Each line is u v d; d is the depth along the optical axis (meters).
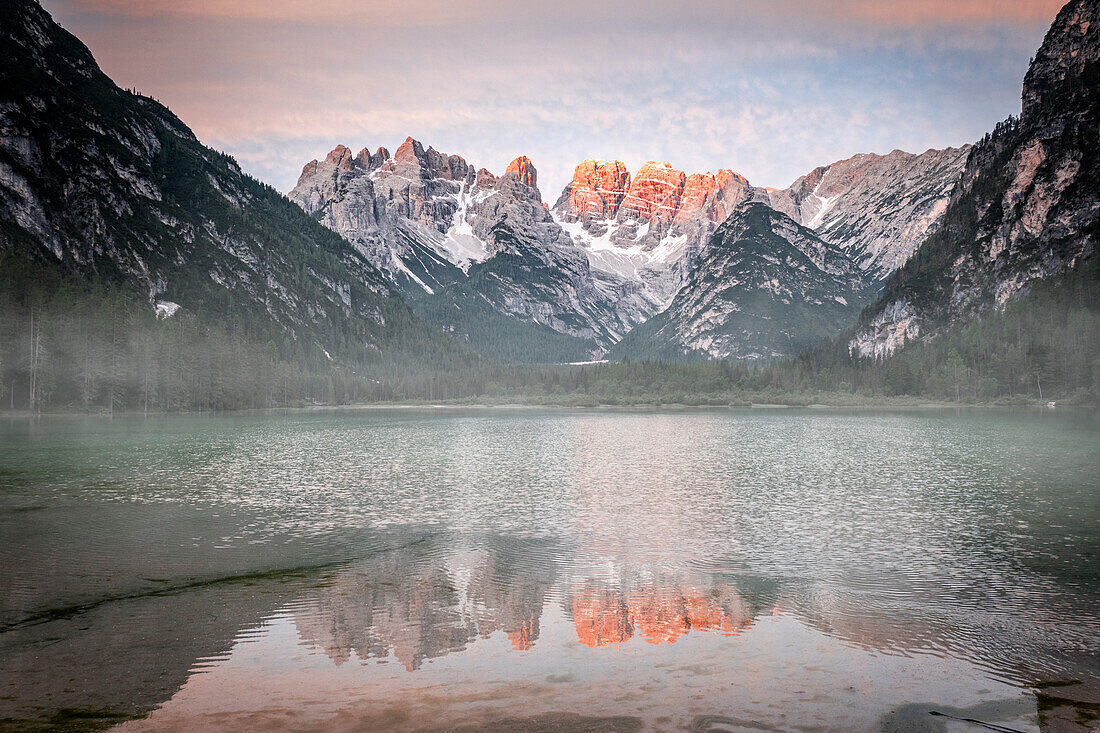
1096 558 34.31
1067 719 16.77
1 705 17.41
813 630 23.45
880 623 24.22
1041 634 23.06
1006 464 75.50
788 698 17.97
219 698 17.84
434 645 21.89
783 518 45.44
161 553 35.16
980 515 46.22
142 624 23.98
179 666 20.11
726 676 19.41
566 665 20.25
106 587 28.84
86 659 20.69
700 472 70.81
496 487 59.97
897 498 53.66
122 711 17.14
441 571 31.61
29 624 23.94
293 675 19.45
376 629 23.52
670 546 36.97
